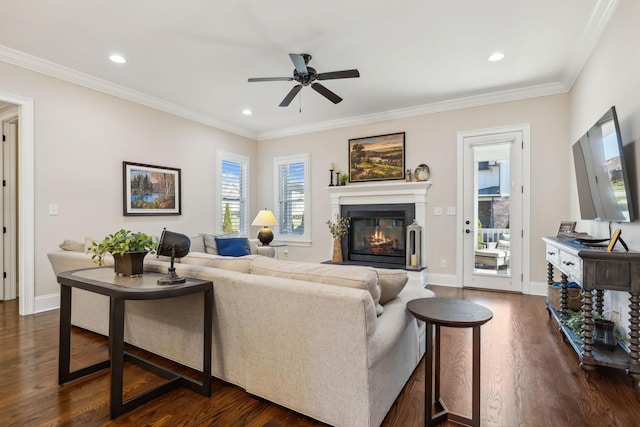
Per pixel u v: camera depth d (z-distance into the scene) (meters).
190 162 5.11
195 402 1.81
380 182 5.26
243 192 6.21
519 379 2.06
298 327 1.62
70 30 2.85
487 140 4.46
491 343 2.62
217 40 3.02
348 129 5.57
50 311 3.46
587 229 3.28
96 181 3.91
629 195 2.10
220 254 4.55
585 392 1.91
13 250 4.04
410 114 4.98
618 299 2.48
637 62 2.11
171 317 2.20
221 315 1.93
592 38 2.91
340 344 1.50
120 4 2.49
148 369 2.16
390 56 3.34
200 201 5.27
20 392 1.90
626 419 1.66
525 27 2.81
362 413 1.47
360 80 3.94
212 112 5.16
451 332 2.87
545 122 4.12
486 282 4.48
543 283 4.13
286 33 2.91
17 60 3.24
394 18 2.69
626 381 2.03
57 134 3.57
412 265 4.78
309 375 1.61
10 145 4.03
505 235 4.38
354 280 1.62
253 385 1.82
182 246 1.90
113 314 1.66
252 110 5.06
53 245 3.53
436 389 1.78
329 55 3.31
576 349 2.27
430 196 4.85
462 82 3.99
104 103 4.00
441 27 2.82
